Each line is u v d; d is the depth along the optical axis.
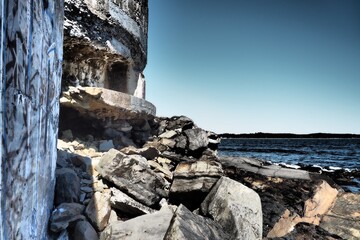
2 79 1.25
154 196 4.30
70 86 5.14
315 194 5.64
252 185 6.17
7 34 1.34
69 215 3.13
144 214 3.87
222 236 3.29
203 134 7.27
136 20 6.99
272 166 7.67
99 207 3.62
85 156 4.76
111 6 5.86
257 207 3.91
